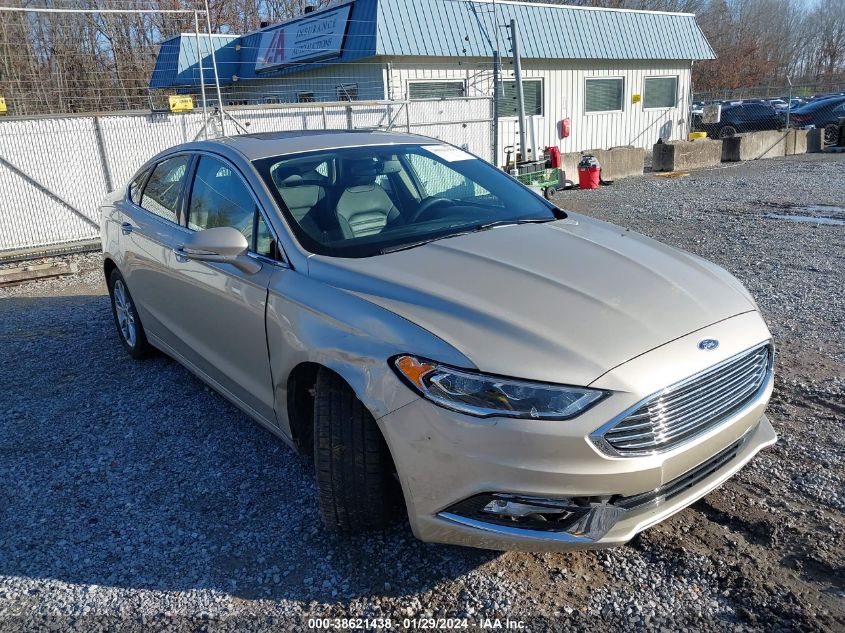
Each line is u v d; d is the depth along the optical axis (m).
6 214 9.88
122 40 20.11
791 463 3.54
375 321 2.76
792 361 4.80
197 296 3.97
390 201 3.79
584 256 3.23
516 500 2.45
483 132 14.91
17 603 2.81
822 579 2.73
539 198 4.26
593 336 2.58
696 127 26.62
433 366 2.52
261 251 3.49
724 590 2.71
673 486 2.66
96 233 10.61
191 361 4.37
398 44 15.20
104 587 2.88
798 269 7.15
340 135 4.32
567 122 19.00
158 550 3.11
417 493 2.60
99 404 4.70
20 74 17.98
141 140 10.64
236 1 32.16
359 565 2.95
